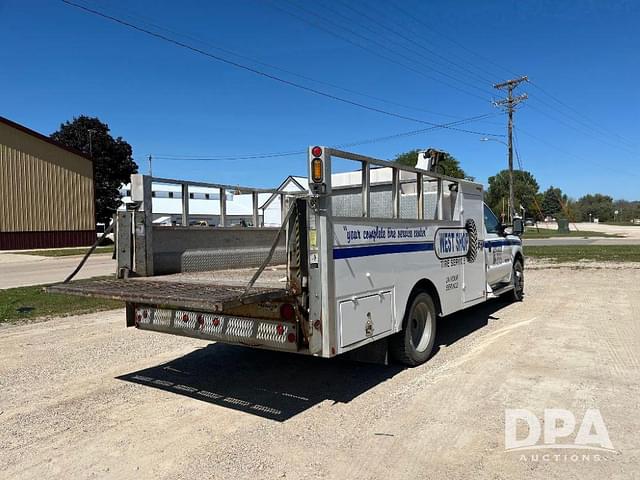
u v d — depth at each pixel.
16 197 33.59
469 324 8.33
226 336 4.77
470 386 5.21
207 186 6.60
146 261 5.73
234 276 5.87
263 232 7.38
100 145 53.97
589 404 4.66
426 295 6.12
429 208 6.76
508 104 39.75
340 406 4.78
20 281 15.61
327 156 4.43
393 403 4.80
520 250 10.48
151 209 5.80
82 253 29.52
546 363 5.96
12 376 5.78
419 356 6.00
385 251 5.28
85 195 37.41
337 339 4.55
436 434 4.09
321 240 4.42
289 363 6.27
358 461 3.66
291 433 4.17
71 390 5.31
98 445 3.99
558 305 9.93
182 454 3.81
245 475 3.48
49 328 8.37
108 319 9.16
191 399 5.02
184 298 4.05
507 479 3.38
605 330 7.65
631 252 22.94
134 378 5.71
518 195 88.38
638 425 4.20
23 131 33.84
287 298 4.37
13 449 3.93
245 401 4.95
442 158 7.22
